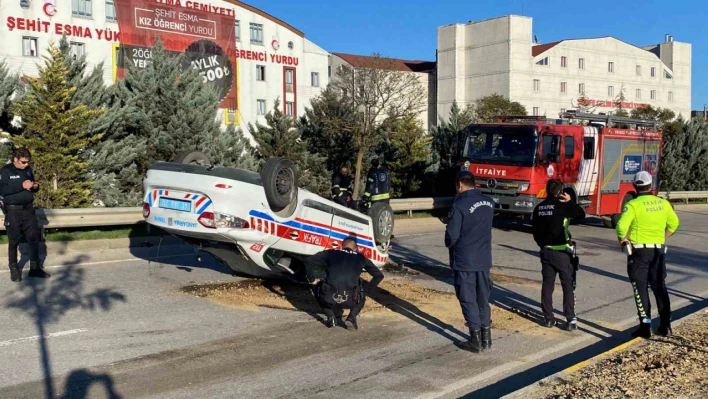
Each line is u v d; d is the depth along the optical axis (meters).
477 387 5.78
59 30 42.38
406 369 6.12
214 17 50.53
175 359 6.14
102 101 17.09
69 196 15.02
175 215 7.53
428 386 5.67
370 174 13.77
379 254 10.12
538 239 7.76
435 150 24.84
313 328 7.41
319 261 7.24
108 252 11.77
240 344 6.70
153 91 17.77
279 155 22.58
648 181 7.33
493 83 62.47
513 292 9.76
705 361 6.17
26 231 9.18
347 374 5.92
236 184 7.47
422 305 8.68
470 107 44.97
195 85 18.70
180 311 7.86
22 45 41.09
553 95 63.94
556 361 6.60
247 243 7.71
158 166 7.80
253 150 21.61
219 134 18.61
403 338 7.16
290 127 23.03
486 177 16.97
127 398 5.14
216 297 8.61
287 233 8.12
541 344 7.12
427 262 12.12
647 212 7.21
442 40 65.75
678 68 73.94
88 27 43.69
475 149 17.33
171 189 7.58
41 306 7.82
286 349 6.60
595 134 18.05
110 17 44.75
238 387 5.47
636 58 70.19
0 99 15.29
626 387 5.40
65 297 8.30
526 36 61.69
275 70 55.75
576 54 65.25
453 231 6.56
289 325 7.49
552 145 16.59
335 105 25.22
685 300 9.72
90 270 10.11
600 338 7.48
